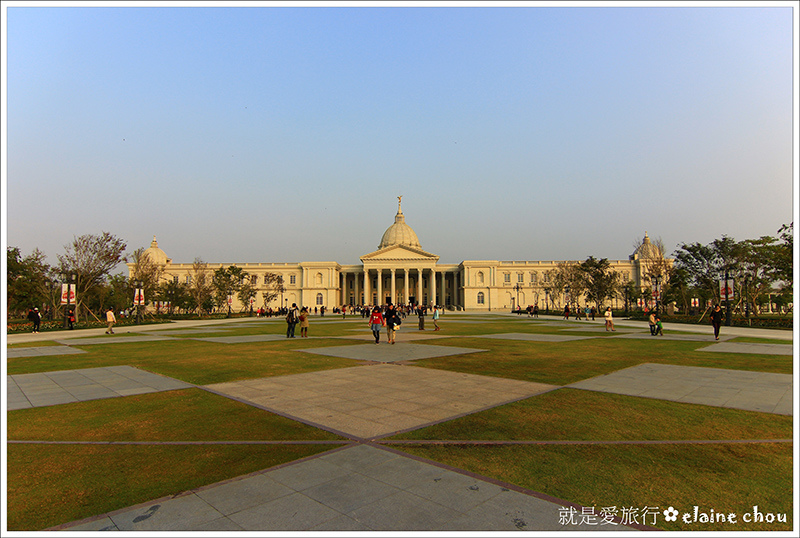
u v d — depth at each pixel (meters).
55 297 62.00
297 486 5.77
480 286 118.00
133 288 71.19
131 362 17.22
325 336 29.95
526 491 5.62
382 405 10.05
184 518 4.96
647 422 8.66
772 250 46.84
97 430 8.38
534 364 16.14
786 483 5.91
